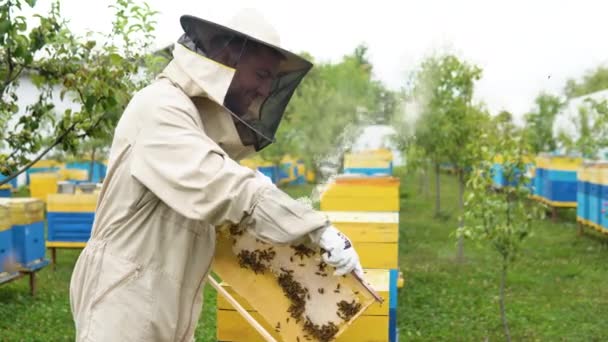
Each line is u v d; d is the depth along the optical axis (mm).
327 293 2068
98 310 1908
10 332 5379
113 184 1959
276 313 2131
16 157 3455
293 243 1835
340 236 1832
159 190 1831
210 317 5816
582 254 9242
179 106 1890
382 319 2975
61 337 5266
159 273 1936
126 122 1942
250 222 1824
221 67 1864
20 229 6336
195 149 1827
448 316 6004
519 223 4805
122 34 3531
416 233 11109
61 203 8023
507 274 7812
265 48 1866
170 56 3980
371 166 11992
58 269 8164
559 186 12086
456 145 9281
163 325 1933
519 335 5465
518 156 4766
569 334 5477
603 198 9328
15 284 7230
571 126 14516
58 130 3436
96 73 3195
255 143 2043
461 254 8656
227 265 2156
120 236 1947
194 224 1972
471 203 4824
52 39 3193
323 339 2090
